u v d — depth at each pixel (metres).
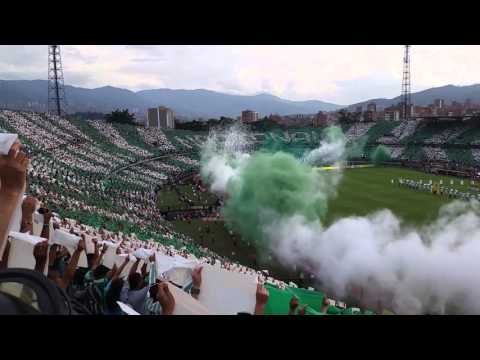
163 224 52.66
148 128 123.75
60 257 7.62
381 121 160.25
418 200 68.12
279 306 7.93
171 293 5.25
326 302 11.57
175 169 96.56
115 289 5.79
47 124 89.62
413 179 89.62
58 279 6.26
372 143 143.25
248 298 7.22
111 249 10.16
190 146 122.19
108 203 50.56
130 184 71.88
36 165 54.12
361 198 70.25
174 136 127.75
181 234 50.25
